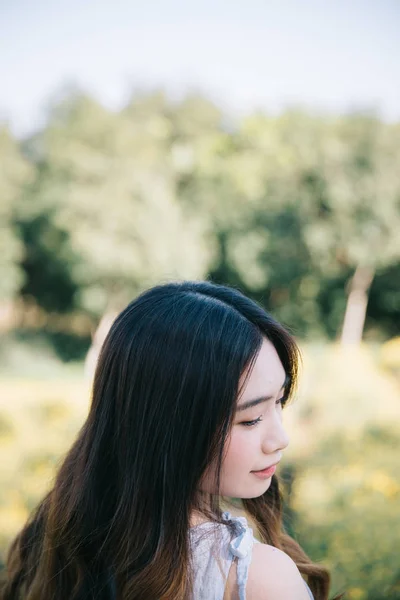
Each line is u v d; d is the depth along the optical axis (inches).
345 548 101.0
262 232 774.5
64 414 287.7
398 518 114.7
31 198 718.5
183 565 31.4
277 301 829.8
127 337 34.8
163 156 745.0
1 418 254.7
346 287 809.5
